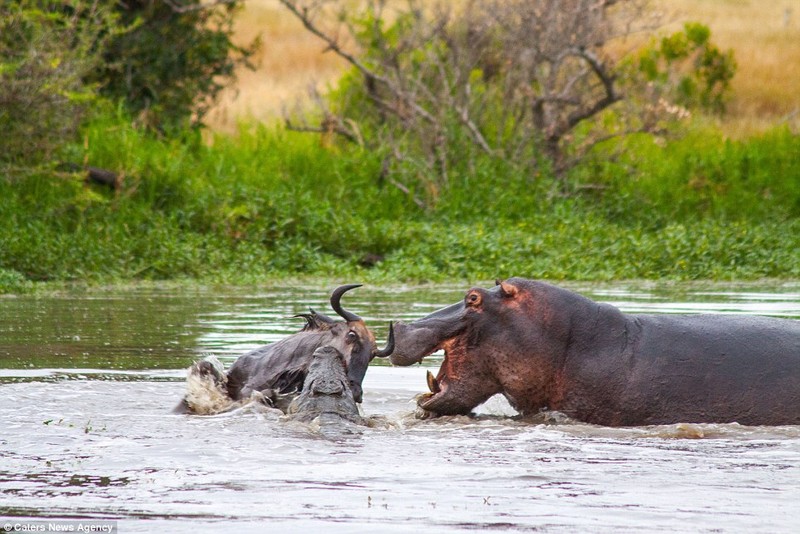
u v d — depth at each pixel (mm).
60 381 27516
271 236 61625
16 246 53438
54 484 17516
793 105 131750
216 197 62844
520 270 55781
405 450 20188
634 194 75500
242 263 56719
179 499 16688
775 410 22719
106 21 67500
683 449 20531
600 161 77812
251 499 16672
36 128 58562
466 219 68875
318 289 49969
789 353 23250
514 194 71375
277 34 172125
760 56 157625
